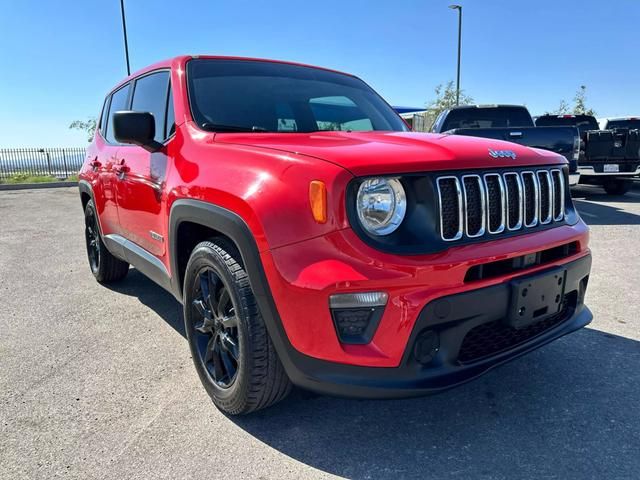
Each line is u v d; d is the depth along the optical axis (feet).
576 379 9.32
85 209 16.24
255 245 7.00
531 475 6.79
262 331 7.31
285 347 6.97
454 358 6.89
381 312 6.39
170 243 9.36
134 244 11.93
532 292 7.32
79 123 73.72
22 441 7.68
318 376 6.71
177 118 9.82
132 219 11.61
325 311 6.42
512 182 7.63
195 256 8.44
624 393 8.81
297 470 6.99
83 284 16.28
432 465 7.06
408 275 6.35
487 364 7.16
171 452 7.39
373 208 6.47
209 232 9.12
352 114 11.40
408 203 6.77
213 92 10.13
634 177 32.37
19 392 9.18
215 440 7.68
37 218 32.53
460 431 7.84
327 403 8.70
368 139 8.06
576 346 10.68
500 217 7.38
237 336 7.98
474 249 6.87
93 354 10.82
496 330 7.44
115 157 12.64
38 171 72.64
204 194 8.02
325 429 7.95
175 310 13.61
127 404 8.75
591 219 25.88
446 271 6.52
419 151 7.06
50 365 10.30
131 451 7.41
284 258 6.68
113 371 10.00
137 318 13.03
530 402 8.59
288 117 10.33
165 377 9.73
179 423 8.14
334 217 6.39
